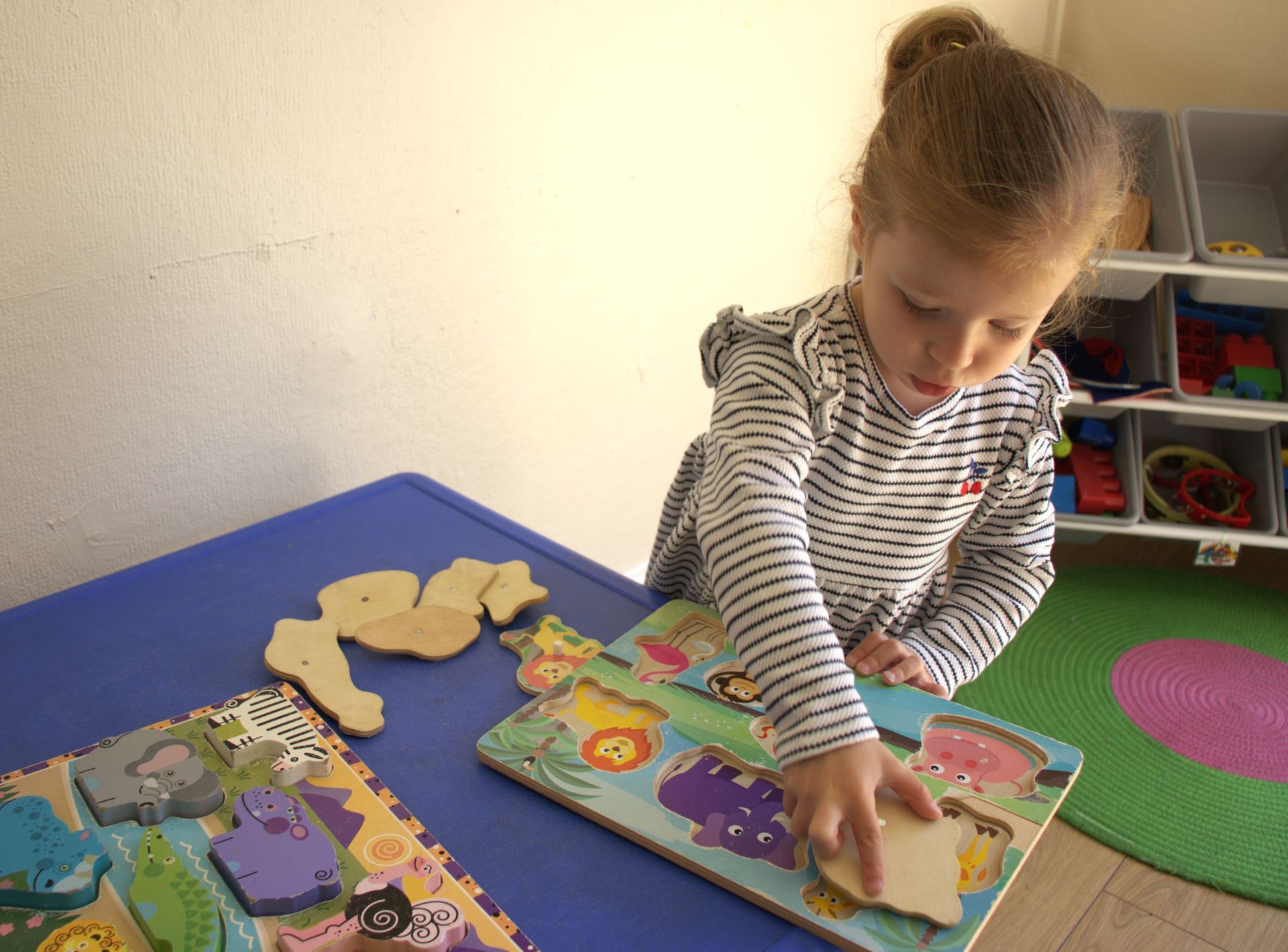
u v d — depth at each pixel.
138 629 0.79
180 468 0.94
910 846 0.58
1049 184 0.58
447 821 0.61
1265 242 1.98
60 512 0.87
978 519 0.87
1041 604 1.87
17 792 0.60
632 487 1.56
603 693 0.71
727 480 0.66
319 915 0.53
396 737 0.68
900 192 0.61
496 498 1.31
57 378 0.84
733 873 0.56
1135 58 2.17
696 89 1.38
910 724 0.69
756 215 1.59
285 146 0.93
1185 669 1.71
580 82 1.20
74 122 0.79
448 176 1.09
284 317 0.98
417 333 1.12
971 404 0.78
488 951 0.52
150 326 0.88
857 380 0.73
